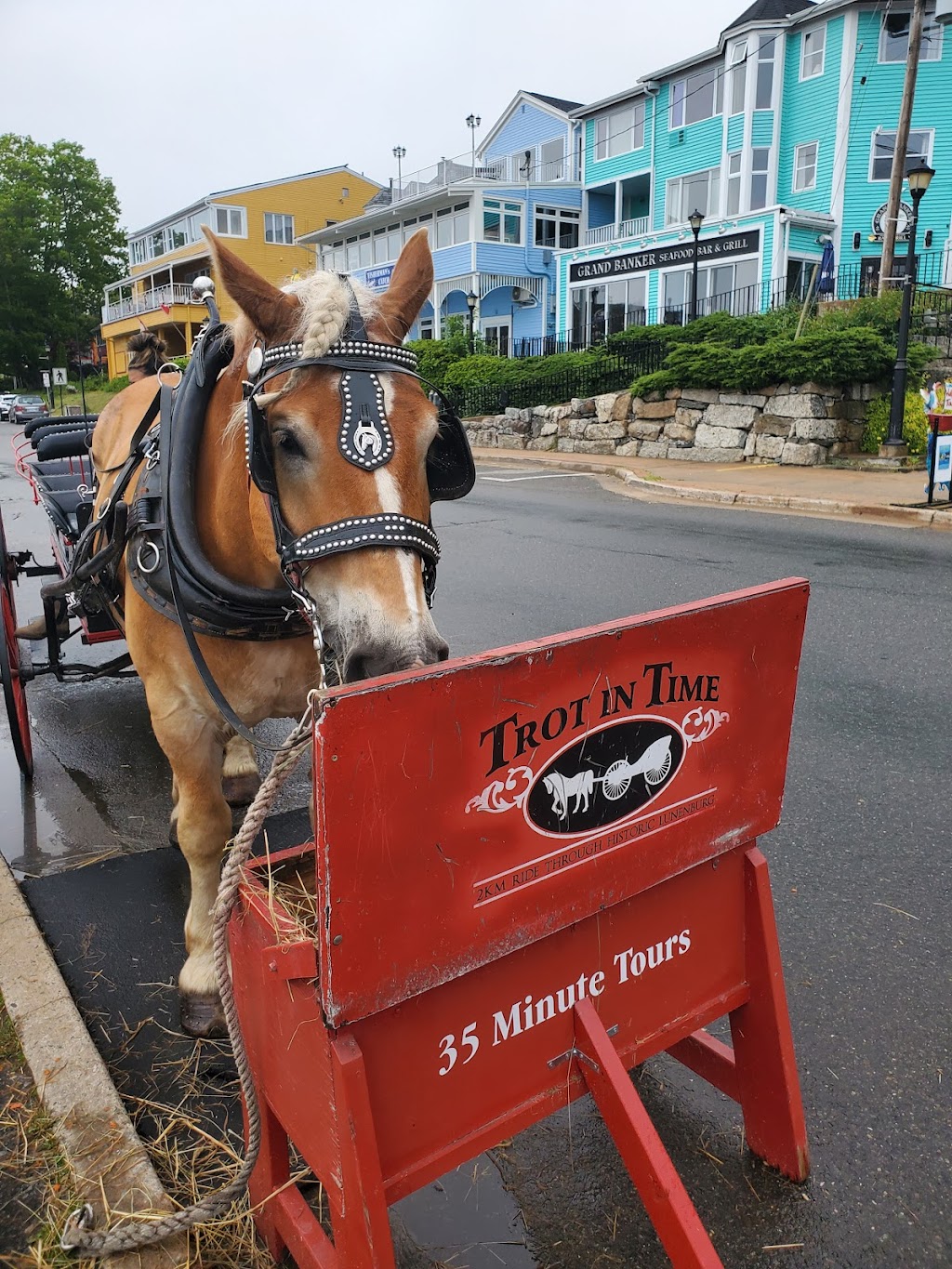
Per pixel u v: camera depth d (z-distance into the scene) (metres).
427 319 39.00
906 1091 2.65
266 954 1.80
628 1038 2.15
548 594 8.16
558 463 19.33
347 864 1.54
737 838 2.22
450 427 2.41
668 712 1.98
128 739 5.34
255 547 2.61
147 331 5.82
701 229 26.80
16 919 3.40
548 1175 2.41
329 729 1.44
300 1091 1.83
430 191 35.06
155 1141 2.48
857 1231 2.23
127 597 3.02
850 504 12.20
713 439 18.00
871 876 3.72
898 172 20.06
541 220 36.25
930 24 25.92
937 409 11.61
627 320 29.98
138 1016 3.03
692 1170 2.42
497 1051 1.92
